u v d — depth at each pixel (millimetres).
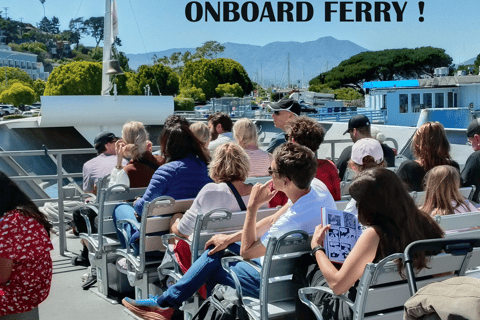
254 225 3326
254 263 3279
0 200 3205
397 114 29375
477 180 4961
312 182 3480
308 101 52812
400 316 2820
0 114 101188
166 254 4203
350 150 5645
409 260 2373
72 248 7023
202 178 4430
